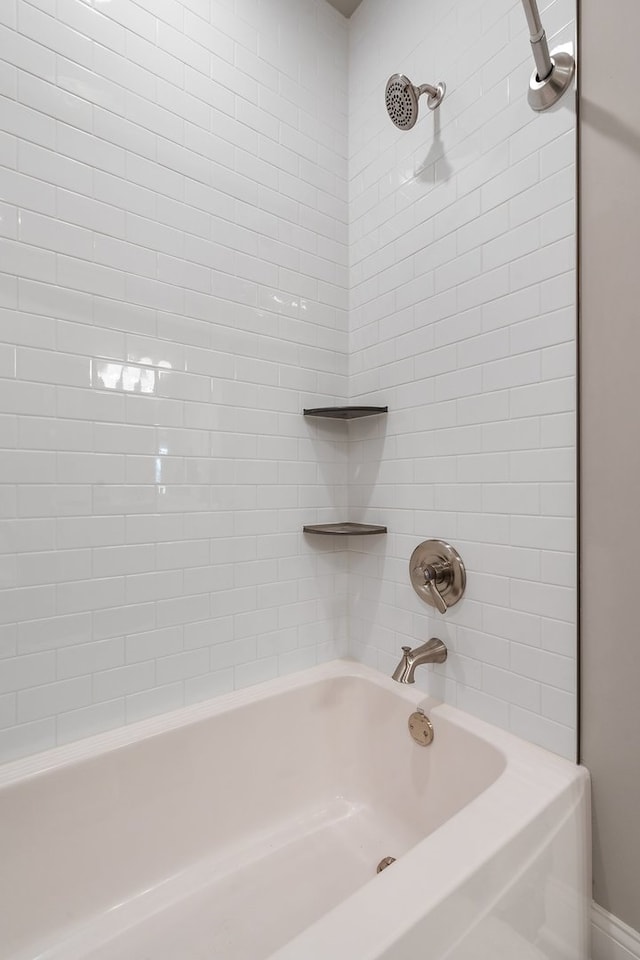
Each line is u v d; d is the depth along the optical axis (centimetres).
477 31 122
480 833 80
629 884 93
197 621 132
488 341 119
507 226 114
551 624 105
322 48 163
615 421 94
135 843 112
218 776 126
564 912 90
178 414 128
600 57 96
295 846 129
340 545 165
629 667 92
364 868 122
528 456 110
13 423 104
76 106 112
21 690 105
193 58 132
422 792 127
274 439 148
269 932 104
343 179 167
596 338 97
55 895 101
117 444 118
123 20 120
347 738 150
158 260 125
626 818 93
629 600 92
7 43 104
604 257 96
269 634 146
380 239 154
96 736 115
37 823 100
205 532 133
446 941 67
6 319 103
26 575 106
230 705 131
